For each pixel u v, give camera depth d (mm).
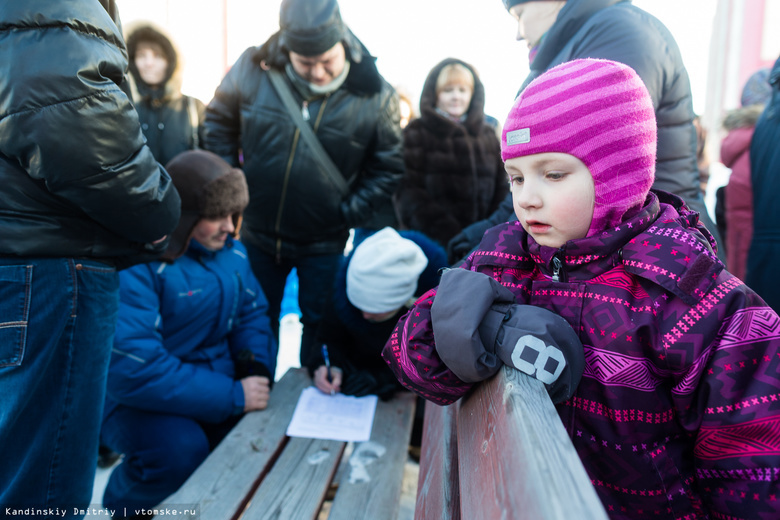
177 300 1747
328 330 1940
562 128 701
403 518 1790
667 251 704
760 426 659
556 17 1393
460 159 2730
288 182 2510
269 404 1742
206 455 1705
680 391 702
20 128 1070
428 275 1817
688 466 753
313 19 2191
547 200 729
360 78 2467
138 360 1591
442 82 2744
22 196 1140
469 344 684
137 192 1218
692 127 1337
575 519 355
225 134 2641
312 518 1228
